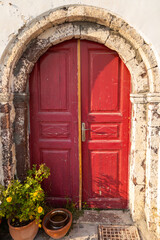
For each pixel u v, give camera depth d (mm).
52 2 2285
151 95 2342
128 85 2709
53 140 2838
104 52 2668
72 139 2818
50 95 2758
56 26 2447
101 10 2270
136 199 2645
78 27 2443
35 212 2359
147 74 2461
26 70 2533
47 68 2705
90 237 2459
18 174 2713
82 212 2859
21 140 2654
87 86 2727
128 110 2756
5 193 2293
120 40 2445
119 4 2270
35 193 2240
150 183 2467
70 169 2893
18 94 2543
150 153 2438
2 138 2479
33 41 2482
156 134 2410
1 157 2516
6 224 2596
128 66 2523
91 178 2908
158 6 2260
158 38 2287
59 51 2674
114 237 2436
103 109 2770
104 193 2922
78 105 2730
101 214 2826
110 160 2869
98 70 2699
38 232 2537
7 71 2377
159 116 2381
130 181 2824
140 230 2543
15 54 2369
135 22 2285
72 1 2277
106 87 2729
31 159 2863
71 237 2457
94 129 2811
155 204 2480
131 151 2738
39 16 2311
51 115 2785
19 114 2609
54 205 2918
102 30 2441
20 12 2303
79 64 2656
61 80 2723
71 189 2920
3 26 2318
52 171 2896
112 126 2797
